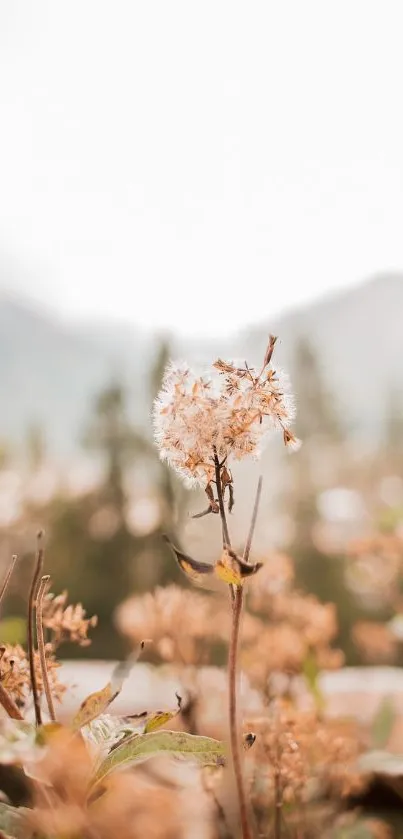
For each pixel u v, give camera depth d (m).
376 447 7.39
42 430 7.77
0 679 1.09
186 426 0.92
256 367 0.95
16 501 5.23
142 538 5.33
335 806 1.70
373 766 1.81
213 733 1.73
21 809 0.97
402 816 1.88
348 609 4.61
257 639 1.89
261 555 2.10
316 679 1.87
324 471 6.86
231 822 1.31
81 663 2.89
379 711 2.08
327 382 8.04
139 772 1.46
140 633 1.88
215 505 0.94
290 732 1.45
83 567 5.79
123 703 2.26
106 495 5.95
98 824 1.00
